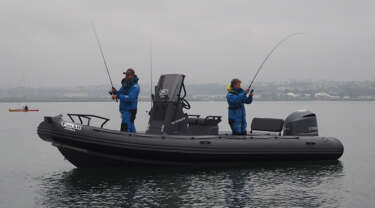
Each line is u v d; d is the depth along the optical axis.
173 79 9.53
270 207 6.50
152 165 8.95
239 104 9.46
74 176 8.67
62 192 7.42
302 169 9.34
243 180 8.23
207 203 6.70
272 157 9.40
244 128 9.69
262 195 7.19
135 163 8.83
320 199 6.97
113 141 8.39
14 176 9.05
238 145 9.06
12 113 63.50
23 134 21.97
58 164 10.84
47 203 6.75
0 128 27.11
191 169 9.12
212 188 7.63
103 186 7.76
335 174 8.94
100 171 9.02
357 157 12.00
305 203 6.73
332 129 25.09
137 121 34.53
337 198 7.05
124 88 8.98
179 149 8.64
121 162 8.81
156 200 6.85
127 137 8.49
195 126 9.57
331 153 9.94
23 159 11.87
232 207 6.48
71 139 8.34
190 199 6.91
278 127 9.68
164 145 8.58
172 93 9.34
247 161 9.30
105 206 6.53
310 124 10.23
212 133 9.49
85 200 6.88
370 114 56.56
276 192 7.40
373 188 7.75
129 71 8.93
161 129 9.21
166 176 8.52
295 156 9.62
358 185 7.98
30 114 58.56
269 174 8.80
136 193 7.28
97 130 8.44
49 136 8.48
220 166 9.32
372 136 19.75
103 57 8.80
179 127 9.35
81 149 8.52
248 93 9.49
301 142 9.68
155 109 9.55
